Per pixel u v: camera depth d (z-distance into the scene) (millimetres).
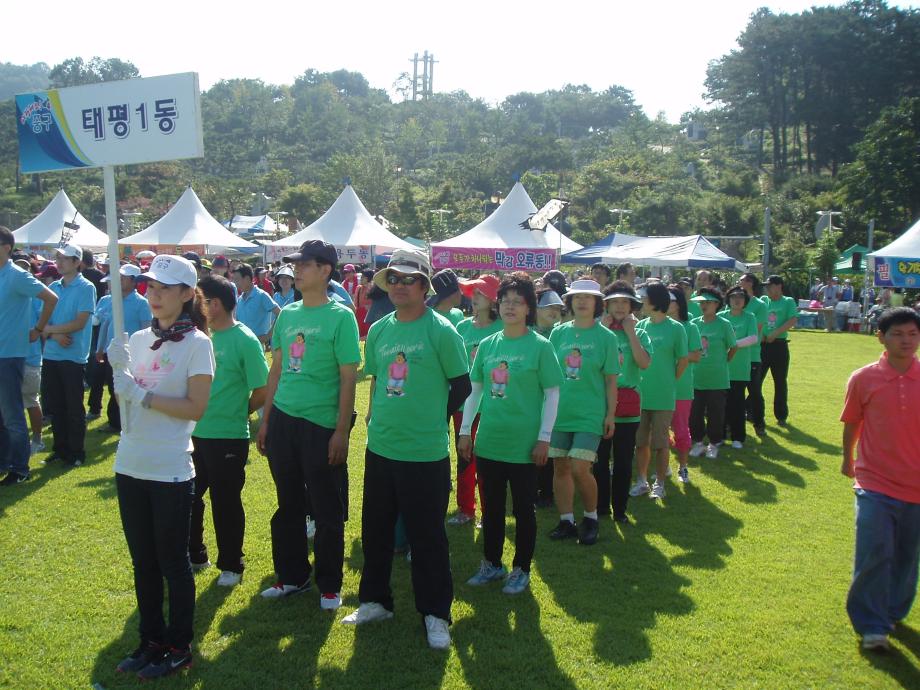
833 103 69562
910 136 44500
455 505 6258
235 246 19938
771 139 86062
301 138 113375
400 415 3846
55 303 6570
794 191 59281
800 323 27453
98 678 3428
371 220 18203
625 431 5758
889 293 24453
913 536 3928
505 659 3658
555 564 4938
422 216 52250
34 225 21812
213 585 4480
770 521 5906
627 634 3949
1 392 6309
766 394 12289
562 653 3744
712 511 6168
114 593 4297
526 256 15477
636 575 4758
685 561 5008
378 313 6434
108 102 3645
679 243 17859
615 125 139250
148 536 3402
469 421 4613
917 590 4641
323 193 59156
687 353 6535
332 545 4129
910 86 68375
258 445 4305
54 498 5980
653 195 54688
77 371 6914
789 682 3525
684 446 7074
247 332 4457
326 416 4066
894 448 3875
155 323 3488
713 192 64750
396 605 4281
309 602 4266
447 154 110938
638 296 6562
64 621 3949
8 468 6398
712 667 3639
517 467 4391
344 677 3482
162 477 3340
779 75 73625
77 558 4773
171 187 58688
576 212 62281
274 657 3643
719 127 82875
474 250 15625
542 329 6535
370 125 121188
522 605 4293
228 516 4406
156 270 3383
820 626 4090
